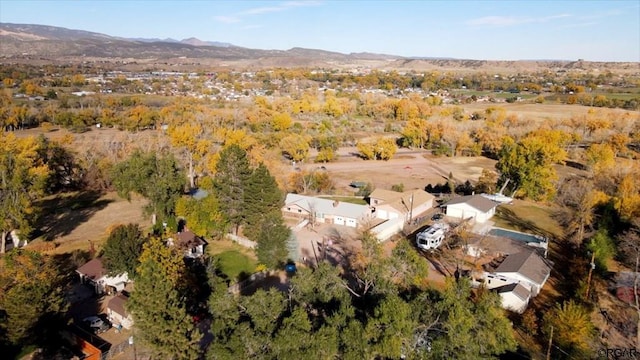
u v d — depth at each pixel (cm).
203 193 6844
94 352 3052
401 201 6234
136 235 4078
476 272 4106
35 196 5675
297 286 3108
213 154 7962
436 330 2755
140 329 2723
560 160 8369
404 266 3428
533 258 4316
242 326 2600
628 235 4616
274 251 4309
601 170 7406
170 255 3703
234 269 4550
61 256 4753
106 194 7362
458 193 7638
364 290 3416
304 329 2619
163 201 5466
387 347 2519
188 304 3531
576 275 4256
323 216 6022
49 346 3164
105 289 4000
